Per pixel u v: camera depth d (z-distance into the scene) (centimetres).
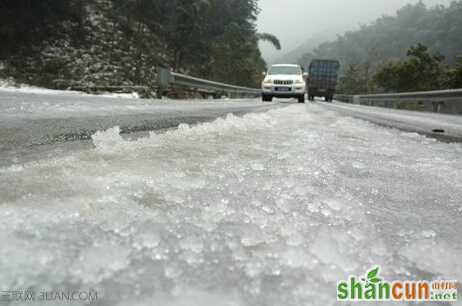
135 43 2778
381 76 3666
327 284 41
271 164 124
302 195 83
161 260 45
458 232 64
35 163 100
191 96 1198
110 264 43
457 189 99
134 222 58
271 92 1319
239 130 244
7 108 275
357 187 97
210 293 38
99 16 2778
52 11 2266
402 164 141
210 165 116
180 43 2969
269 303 37
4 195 67
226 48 3250
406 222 69
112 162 109
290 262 46
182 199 74
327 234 56
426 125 413
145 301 36
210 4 3469
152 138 173
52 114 258
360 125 360
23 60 1900
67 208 61
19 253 43
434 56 3359
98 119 249
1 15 1986
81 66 2052
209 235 54
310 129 280
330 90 2498
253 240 53
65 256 43
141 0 2789
